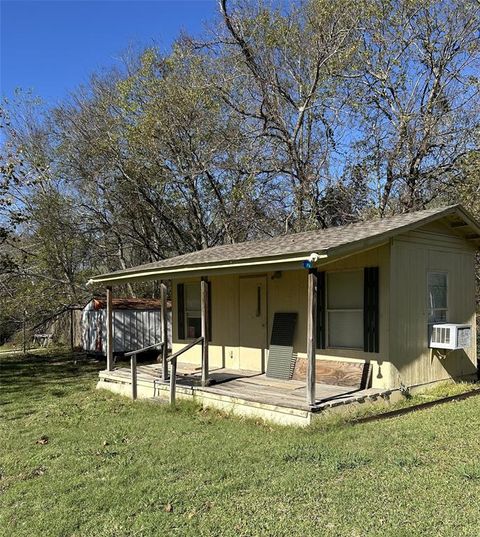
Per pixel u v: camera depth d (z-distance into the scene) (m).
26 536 3.85
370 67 16.56
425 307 8.90
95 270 21.47
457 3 15.66
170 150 18.69
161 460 5.48
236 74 17.05
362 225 9.51
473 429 6.13
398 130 16.33
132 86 18.08
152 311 16.53
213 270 8.41
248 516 4.00
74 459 5.68
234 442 6.07
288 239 10.40
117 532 3.85
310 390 6.73
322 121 17.44
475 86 15.52
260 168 17.22
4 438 6.79
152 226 21.25
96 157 19.66
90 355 16.78
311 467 5.02
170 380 8.91
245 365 10.52
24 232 19.61
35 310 19.64
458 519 3.75
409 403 7.84
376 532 3.61
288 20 16.80
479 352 13.10
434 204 16.97
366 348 8.29
